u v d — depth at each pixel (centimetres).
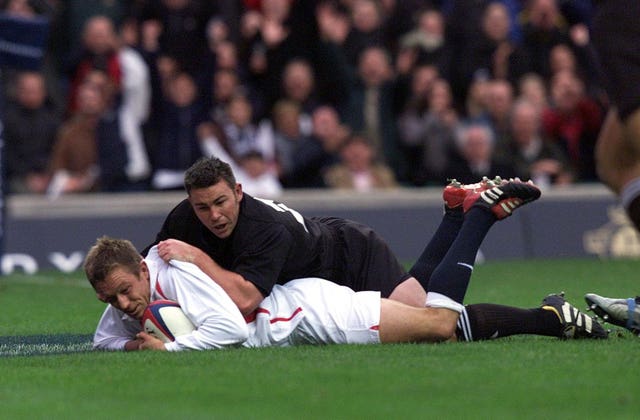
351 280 2342
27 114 5084
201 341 2170
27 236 4750
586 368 1936
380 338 2220
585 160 5659
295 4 5553
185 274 2198
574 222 5312
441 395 1734
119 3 5594
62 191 5012
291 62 5466
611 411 1620
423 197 5203
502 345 2188
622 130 2127
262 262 2202
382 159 5575
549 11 5847
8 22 4209
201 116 5212
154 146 5188
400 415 1600
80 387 1855
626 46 2117
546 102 5791
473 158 5338
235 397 1742
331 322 2222
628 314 2284
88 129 5053
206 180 2161
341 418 1585
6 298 3700
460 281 2219
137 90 5150
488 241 5197
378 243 2366
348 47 5684
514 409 1636
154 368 1991
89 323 3014
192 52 5444
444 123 5438
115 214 4869
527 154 5428
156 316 2194
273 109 5503
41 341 2605
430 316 2217
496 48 5800
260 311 2220
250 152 5119
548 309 2273
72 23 5512
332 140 5356
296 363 2005
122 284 2172
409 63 5709
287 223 2252
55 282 4244
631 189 2145
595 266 4744
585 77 5891
